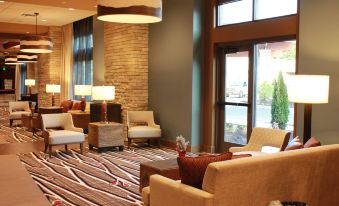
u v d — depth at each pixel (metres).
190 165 3.12
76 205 4.57
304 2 5.73
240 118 7.59
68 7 9.90
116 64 9.70
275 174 3.23
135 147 8.55
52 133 7.44
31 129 11.17
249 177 3.04
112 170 6.38
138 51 9.12
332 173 3.80
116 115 9.31
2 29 13.52
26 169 6.35
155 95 9.05
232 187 2.95
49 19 12.04
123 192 5.14
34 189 5.19
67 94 13.89
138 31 9.09
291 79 4.88
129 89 9.16
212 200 2.86
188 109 8.05
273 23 6.66
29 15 11.25
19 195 4.91
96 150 8.12
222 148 8.02
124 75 9.35
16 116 11.93
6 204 4.53
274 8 6.75
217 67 7.98
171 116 8.54
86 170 6.36
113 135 7.98
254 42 7.12
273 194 3.25
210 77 7.98
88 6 9.77
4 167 6.46
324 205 3.78
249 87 7.34
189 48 7.97
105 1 4.86
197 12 7.93
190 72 7.96
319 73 5.53
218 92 8.02
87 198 4.85
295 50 6.32
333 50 5.33
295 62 6.23
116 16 5.07
